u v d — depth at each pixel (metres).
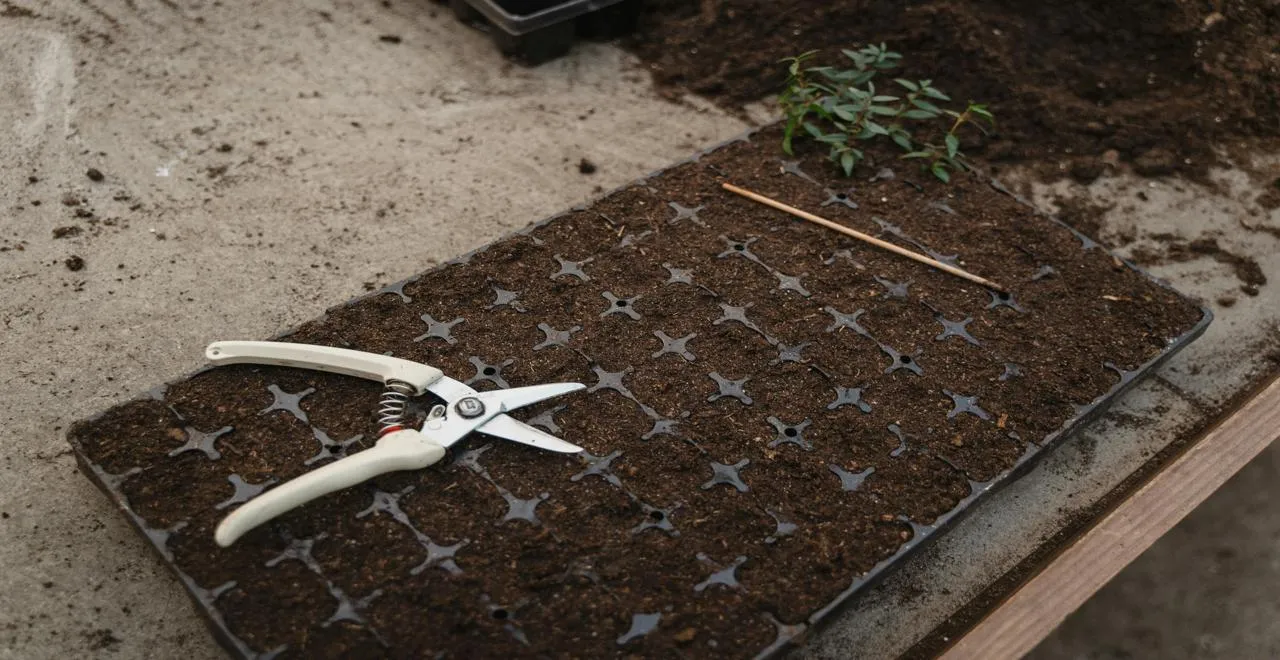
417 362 0.97
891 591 0.94
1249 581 1.01
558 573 0.88
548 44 1.28
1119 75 1.29
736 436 0.95
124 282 1.07
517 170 1.18
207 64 1.25
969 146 1.21
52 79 1.21
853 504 0.93
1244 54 1.29
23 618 0.90
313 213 1.13
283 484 0.89
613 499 0.92
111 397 1.00
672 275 1.05
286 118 1.21
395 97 1.24
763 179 1.13
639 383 0.98
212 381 0.96
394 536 0.89
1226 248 1.16
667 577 0.89
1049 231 1.11
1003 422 0.97
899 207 1.12
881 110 1.15
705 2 1.34
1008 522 0.98
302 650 0.85
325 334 0.99
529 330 1.00
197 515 0.89
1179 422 1.04
